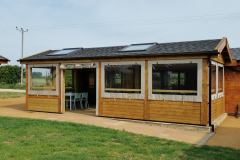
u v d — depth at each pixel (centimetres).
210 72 802
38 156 487
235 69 1152
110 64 983
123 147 569
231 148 593
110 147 564
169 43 1034
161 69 882
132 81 941
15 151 517
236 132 806
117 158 491
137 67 930
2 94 2294
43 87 1158
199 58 808
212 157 515
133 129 798
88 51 1157
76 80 1453
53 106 1132
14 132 681
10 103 1587
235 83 1152
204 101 807
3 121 836
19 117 961
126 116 952
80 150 535
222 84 1109
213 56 785
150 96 902
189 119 832
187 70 836
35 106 1177
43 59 1128
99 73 1009
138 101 929
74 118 981
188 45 922
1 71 4341
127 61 944
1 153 502
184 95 839
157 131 786
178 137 716
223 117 1023
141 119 922
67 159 471
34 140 604
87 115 1064
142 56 907
